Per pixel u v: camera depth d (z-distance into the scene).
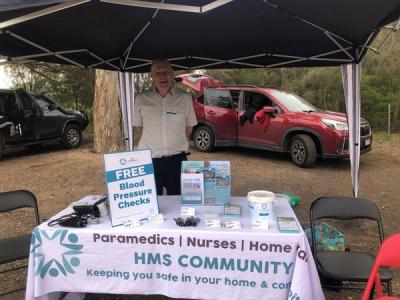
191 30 3.94
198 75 10.03
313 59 4.60
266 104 8.45
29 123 9.66
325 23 3.27
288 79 18.44
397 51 14.97
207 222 2.56
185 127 3.87
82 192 6.66
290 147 8.10
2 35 3.30
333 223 4.95
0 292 3.39
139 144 3.88
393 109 14.38
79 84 15.08
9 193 3.41
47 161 9.19
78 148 10.98
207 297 2.50
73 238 2.53
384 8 2.70
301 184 6.81
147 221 2.65
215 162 3.02
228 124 8.98
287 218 2.62
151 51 4.71
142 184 2.72
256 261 2.41
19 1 2.27
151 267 2.52
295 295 2.30
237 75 18.89
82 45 4.09
